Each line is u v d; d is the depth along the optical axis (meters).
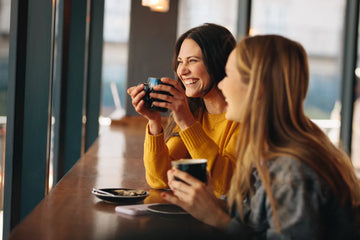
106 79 7.60
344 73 5.46
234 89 1.23
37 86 2.45
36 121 2.45
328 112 7.71
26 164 2.42
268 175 1.08
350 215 1.09
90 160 2.27
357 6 5.25
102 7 5.00
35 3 2.43
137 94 1.58
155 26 6.45
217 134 1.78
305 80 1.19
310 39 7.50
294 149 1.08
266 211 1.10
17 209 1.98
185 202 1.14
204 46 1.78
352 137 5.39
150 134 1.70
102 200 1.39
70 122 3.89
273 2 7.34
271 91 1.16
